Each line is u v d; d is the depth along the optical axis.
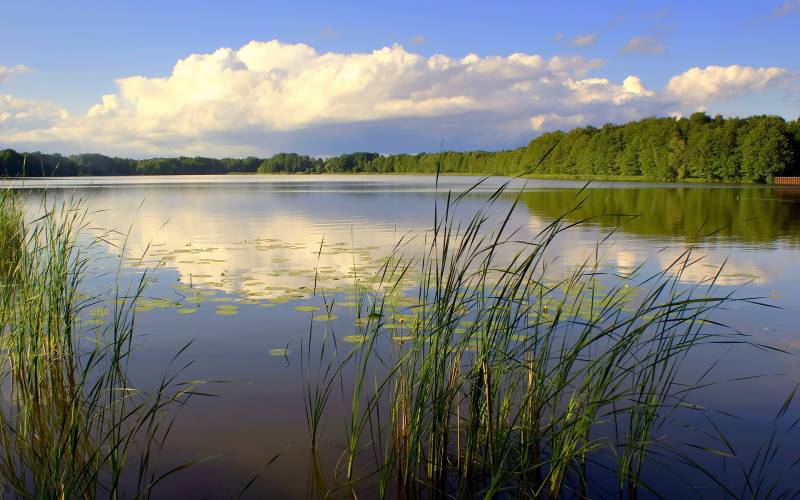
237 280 8.67
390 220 18.69
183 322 6.52
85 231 14.84
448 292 3.44
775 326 6.36
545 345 3.54
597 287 7.96
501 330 3.60
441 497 3.36
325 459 3.72
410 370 3.72
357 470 3.61
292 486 3.42
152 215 20.22
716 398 4.52
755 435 3.95
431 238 13.66
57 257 5.71
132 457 3.70
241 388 4.73
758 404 4.41
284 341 5.87
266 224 17.31
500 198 31.33
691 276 9.05
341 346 5.71
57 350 5.02
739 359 5.34
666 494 3.32
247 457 3.73
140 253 11.37
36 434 3.92
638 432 3.56
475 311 6.42
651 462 3.66
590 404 3.22
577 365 4.93
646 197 30.42
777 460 3.63
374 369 5.10
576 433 3.22
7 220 7.31
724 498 3.28
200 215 20.45
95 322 6.43
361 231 15.38
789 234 14.82
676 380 4.86
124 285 8.35
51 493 2.95
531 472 3.50
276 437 3.98
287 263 10.16
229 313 6.79
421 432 3.47
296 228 16.19
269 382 4.86
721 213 21.03
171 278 8.85
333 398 4.57
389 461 3.29
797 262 10.38
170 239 13.63
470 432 3.41
